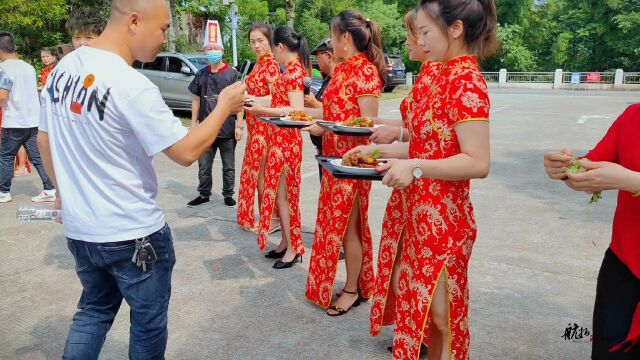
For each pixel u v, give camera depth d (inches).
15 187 260.4
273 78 169.2
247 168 180.5
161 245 77.6
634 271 70.2
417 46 89.0
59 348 115.3
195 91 224.7
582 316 127.8
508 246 174.6
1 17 514.9
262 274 154.8
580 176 65.1
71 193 74.0
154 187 76.4
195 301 137.5
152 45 75.4
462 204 79.9
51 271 156.3
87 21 134.6
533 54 1497.3
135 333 78.5
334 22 118.5
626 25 1269.7
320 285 129.4
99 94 68.7
